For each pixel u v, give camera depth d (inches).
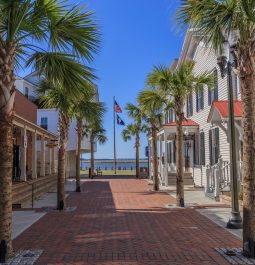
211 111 700.7
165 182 1037.8
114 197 791.1
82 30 317.7
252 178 299.3
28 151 1077.1
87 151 2027.6
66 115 611.8
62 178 601.3
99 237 386.9
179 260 298.8
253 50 298.2
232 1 276.4
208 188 775.1
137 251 328.2
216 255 313.1
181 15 301.0
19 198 657.6
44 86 579.2
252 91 300.2
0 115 294.7
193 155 1073.5
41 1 298.8
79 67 332.8
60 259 303.0
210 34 295.6
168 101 733.9
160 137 1174.3
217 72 848.9
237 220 431.8
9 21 292.7
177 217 514.0
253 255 299.0
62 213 563.2
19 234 404.8
